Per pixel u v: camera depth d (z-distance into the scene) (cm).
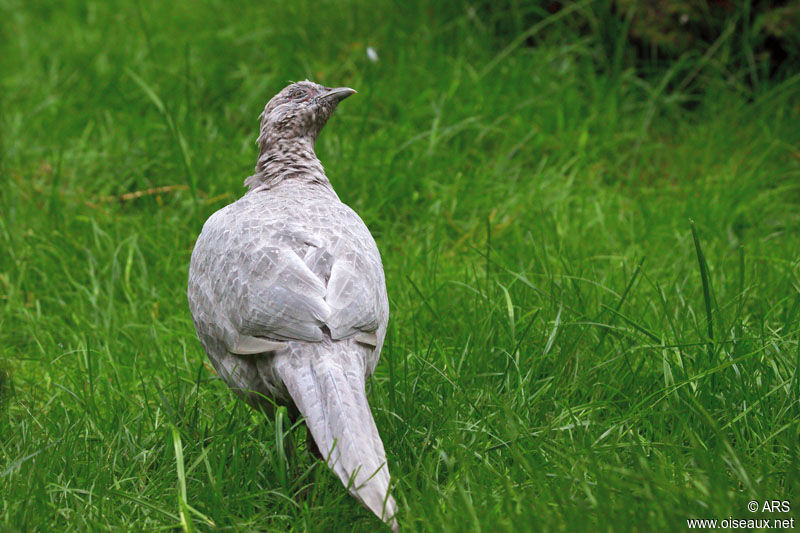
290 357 546
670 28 1331
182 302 910
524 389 689
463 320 815
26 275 949
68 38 1566
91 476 614
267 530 561
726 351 673
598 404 665
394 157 1091
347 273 571
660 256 961
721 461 573
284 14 1465
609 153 1216
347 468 502
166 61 1415
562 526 509
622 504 518
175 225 1028
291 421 634
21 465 610
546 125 1237
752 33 1291
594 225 1027
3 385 750
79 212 1052
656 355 705
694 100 1333
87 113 1278
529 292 828
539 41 1378
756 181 1092
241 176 1098
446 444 623
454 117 1207
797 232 1031
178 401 690
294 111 710
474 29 1406
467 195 1079
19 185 1085
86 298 926
